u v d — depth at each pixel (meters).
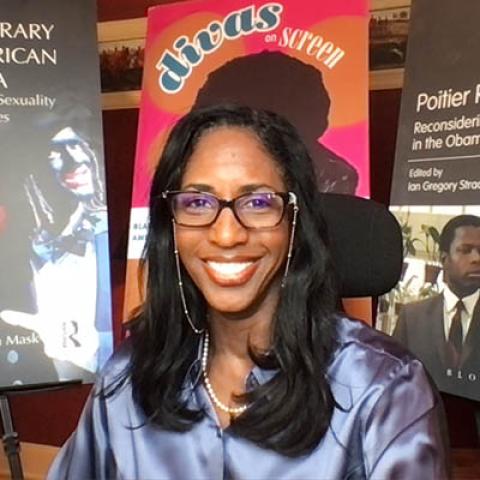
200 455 1.11
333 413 1.07
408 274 1.82
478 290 1.67
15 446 1.91
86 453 1.23
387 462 1.04
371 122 2.40
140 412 1.18
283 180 1.08
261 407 1.07
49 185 1.90
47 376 1.87
